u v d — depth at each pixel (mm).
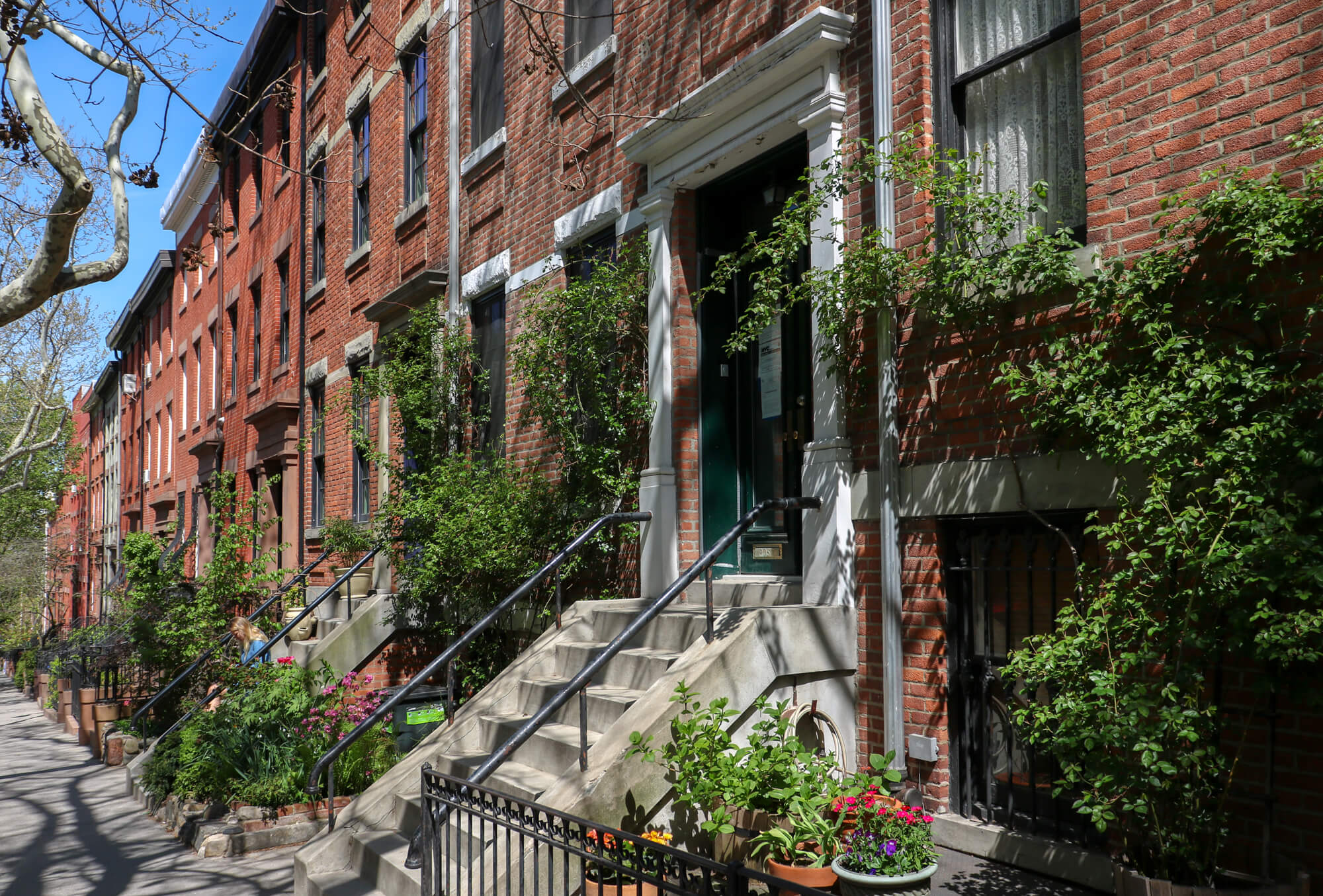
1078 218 5117
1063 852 4621
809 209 5797
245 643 10898
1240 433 3641
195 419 23656
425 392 10312
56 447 31594
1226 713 3986
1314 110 3893
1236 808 3965
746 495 7613
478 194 10680
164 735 9266
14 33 5254
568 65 9227
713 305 7715
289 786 7566
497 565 8406
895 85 5855
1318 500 3566
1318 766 3729
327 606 12031
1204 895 3502
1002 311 5051
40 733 14703
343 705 8289
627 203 8227
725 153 7031
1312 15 3924
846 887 4246
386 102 12906
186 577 13797
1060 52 5258
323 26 15922
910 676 5484
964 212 5078
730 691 5430
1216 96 4234
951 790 5297
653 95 7906
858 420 5938
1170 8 4430
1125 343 4371
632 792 5051
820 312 5859
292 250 16484
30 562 30703
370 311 12289
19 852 7285
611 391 8203
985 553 5207
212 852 6973
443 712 8367
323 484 14883
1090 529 4152
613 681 6566
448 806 4633
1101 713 3670
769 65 6508
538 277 9375
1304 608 3471
